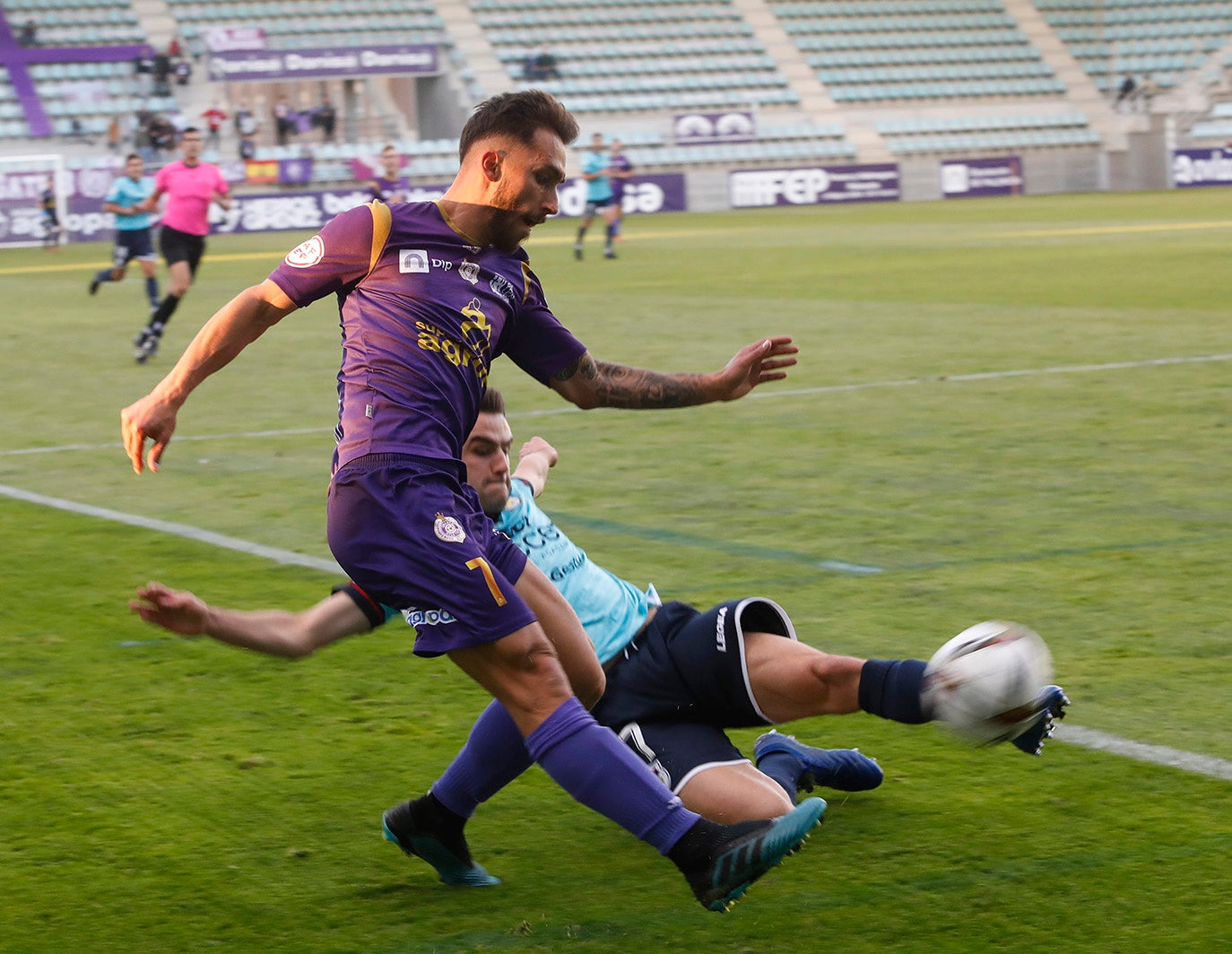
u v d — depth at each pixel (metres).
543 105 4.04
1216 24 64.56
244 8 55.53
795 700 4.19
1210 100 61.19
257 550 8.44
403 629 6.88
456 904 4.18
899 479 10.05
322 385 15.39
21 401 14.65
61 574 7.97
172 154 48.34
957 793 4.85
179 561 8.20
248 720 5.71
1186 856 4.30
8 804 4.91
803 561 7.96
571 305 22.42
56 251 41.84
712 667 4.25
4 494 10.20
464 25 58.59
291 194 47.84
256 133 53.34
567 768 3.75
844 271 27.34
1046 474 10.06
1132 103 62.28
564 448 11.50
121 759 5.30
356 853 4.54
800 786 4.71
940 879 4.20
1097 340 16.89
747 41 61.53
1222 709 5.56
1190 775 4.93
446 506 3.85
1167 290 22.27
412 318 3.95
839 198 56.34
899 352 16.36
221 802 4.91
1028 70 63.88
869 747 5.31
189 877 4.36
